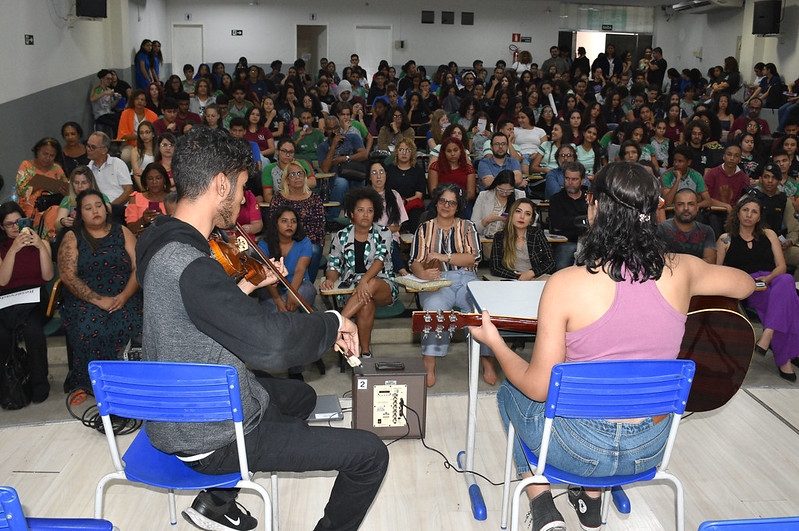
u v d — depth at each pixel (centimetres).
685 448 311
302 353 175
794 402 357
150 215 422
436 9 1753
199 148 176
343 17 1738
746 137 725
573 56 1856
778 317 405
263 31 1722
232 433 186
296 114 1060
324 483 285
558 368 175
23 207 525
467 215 634
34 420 353
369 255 427
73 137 649
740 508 270
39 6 833
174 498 257
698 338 231
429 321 236
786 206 557
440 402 355
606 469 187
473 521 261
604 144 865
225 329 168
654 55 1664
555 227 540
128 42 1299
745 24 1503
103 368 184
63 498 272
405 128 864
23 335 370
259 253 231
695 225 466
